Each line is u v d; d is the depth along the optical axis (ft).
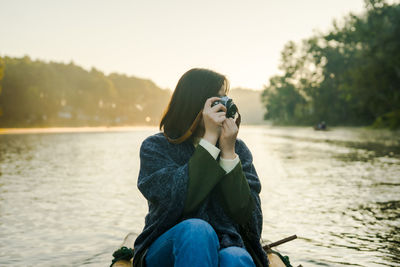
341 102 238.68
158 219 4.94
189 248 4.20
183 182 4.79
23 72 304.91
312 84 254.88
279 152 53.16
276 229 13.91
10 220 15.19
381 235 13.07
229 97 5.20
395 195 20.34
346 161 38.68
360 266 10.09
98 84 437.99
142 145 5.41
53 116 352.08
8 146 70.79
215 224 5.02
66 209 17.26
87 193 21.53
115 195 20.88
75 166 36.47
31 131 197.88
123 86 559.79
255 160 41.37
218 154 4.96
